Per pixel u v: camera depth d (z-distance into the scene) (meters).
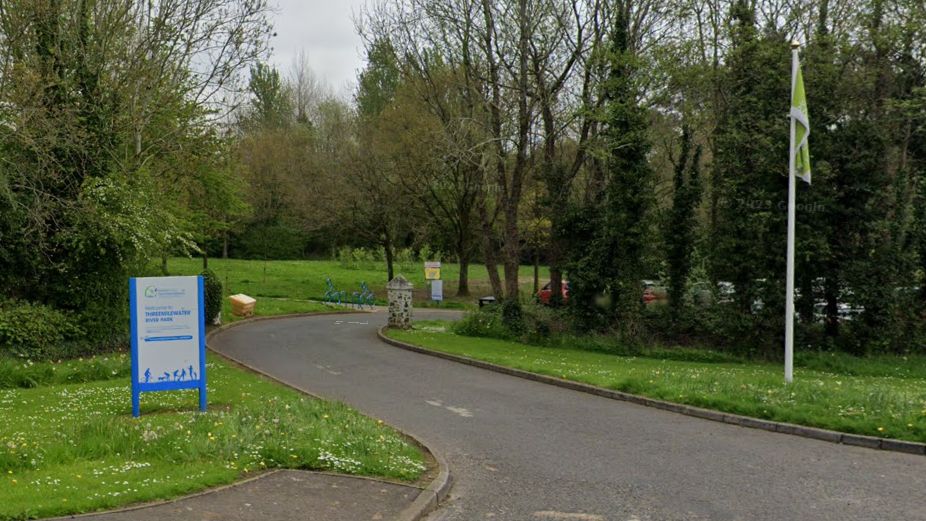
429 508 7.16
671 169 33.53
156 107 22.56
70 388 13.61
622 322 23.58
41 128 16.94
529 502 7.49
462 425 11.48
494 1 25.03
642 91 24.89
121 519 6.02
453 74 27.95
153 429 8.88
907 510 7.21
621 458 9.36
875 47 22.69
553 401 13.70
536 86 25.86
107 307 18.89
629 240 23.28
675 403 12.78
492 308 26.92
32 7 18.05
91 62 20.03
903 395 11.92
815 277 22.31
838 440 10.31
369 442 8.91
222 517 6.31
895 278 21.59
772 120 21.97
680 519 6.94
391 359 19.86
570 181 25.98
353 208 42.19
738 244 22.19
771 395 12.30
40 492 6.45
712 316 23.11
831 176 21.48
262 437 8.68
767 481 8.27
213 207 32.75
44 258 18.33
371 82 43.50
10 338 16.53
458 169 37.66
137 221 18.98
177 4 22.19
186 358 10.96
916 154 23.66
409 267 59.88
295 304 38.44
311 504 6.86
